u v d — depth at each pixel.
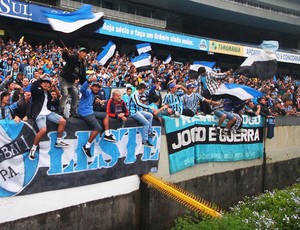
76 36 6.08
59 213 6.18
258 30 41.19
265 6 38.12
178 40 24.62
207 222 5.84
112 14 26.94
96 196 6.75
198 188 8.98
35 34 21.81
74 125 6.32
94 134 6.43
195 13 33.75
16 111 6.11
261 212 7.81
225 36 41.44
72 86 6.57
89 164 6.59
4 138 5.47
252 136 10.61
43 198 5.95
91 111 6.44
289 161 12.20
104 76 12.71
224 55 31.23
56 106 6.76
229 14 34.69
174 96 8.48
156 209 7.76
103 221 6.88
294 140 12.45
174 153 8.27
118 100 7.09
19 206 5.66
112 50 10.12
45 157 5.96
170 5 30.98
